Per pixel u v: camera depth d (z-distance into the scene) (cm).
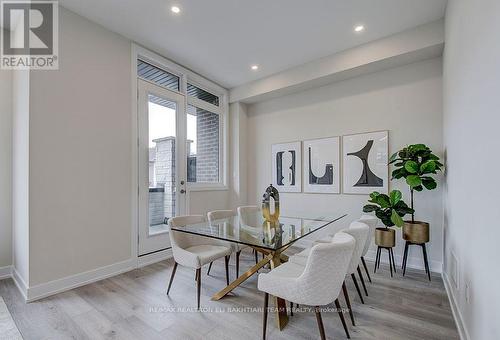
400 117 337
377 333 186
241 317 208
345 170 381
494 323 124
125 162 313
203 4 256
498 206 121
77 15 270
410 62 326
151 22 286
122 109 312
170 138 376
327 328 192
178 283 274
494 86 127
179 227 257
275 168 457
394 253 338
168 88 371
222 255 252
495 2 125
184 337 182
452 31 230
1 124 284
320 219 301
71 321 202
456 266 213
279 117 455
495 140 125
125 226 311
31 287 234
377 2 253
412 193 296
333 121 393
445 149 284
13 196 286
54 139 251
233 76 429
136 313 213
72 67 266
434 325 196
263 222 287
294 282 165
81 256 269
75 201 266
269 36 313
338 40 322
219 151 476
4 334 185
